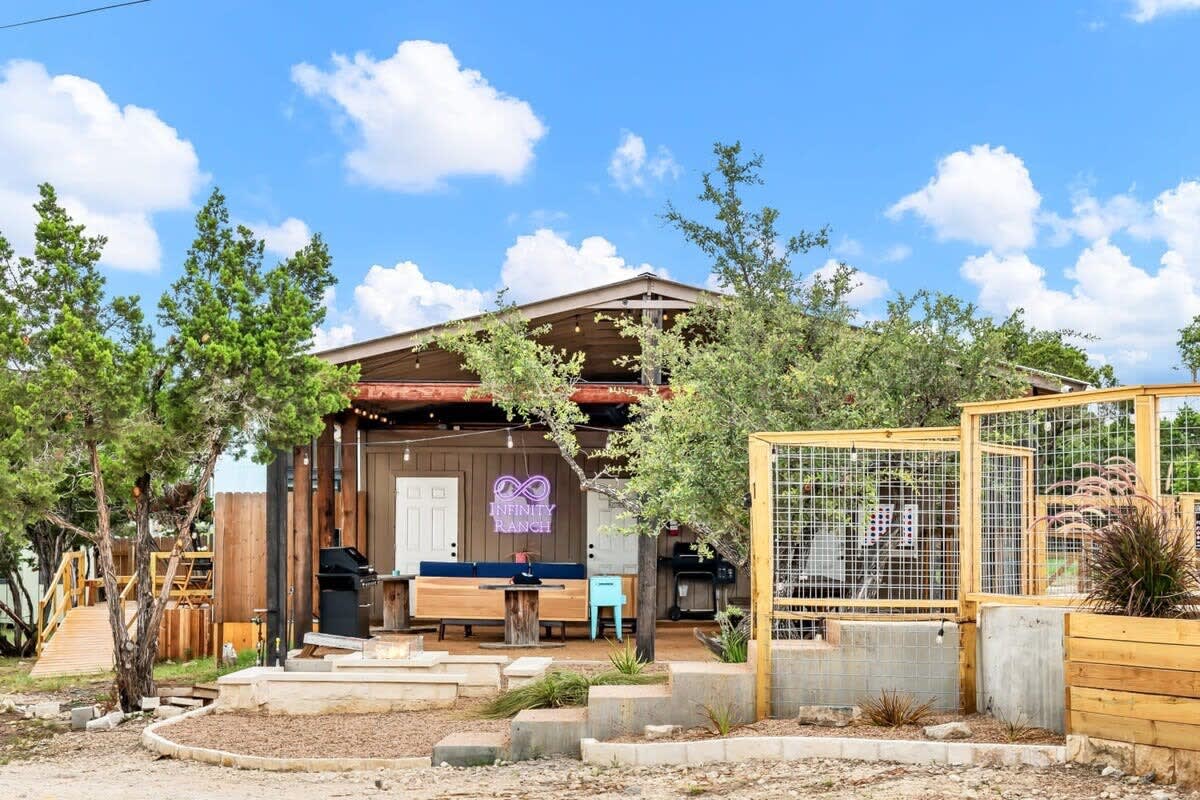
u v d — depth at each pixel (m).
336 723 9.51
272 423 11.99
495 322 12.33
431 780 7.12
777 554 7.80
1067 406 6.71
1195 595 5.67
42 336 11.25
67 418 10.99
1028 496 7.12
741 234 10.51
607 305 14.31
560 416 12.20
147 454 11.69
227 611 14.13
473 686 10.69
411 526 17.44
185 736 9.07
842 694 7.37
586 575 15.73
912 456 8.40
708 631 15.38
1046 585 6.91
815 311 10.45
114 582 11.80
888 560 7.91
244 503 14.27
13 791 7.00
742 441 9.62
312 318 12.48
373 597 17.27
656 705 7.52
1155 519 5.84
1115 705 5.59
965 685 7.30
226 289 11.94
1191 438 6.16
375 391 13.68
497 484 17.55
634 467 11.70
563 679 9.33
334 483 16.08
